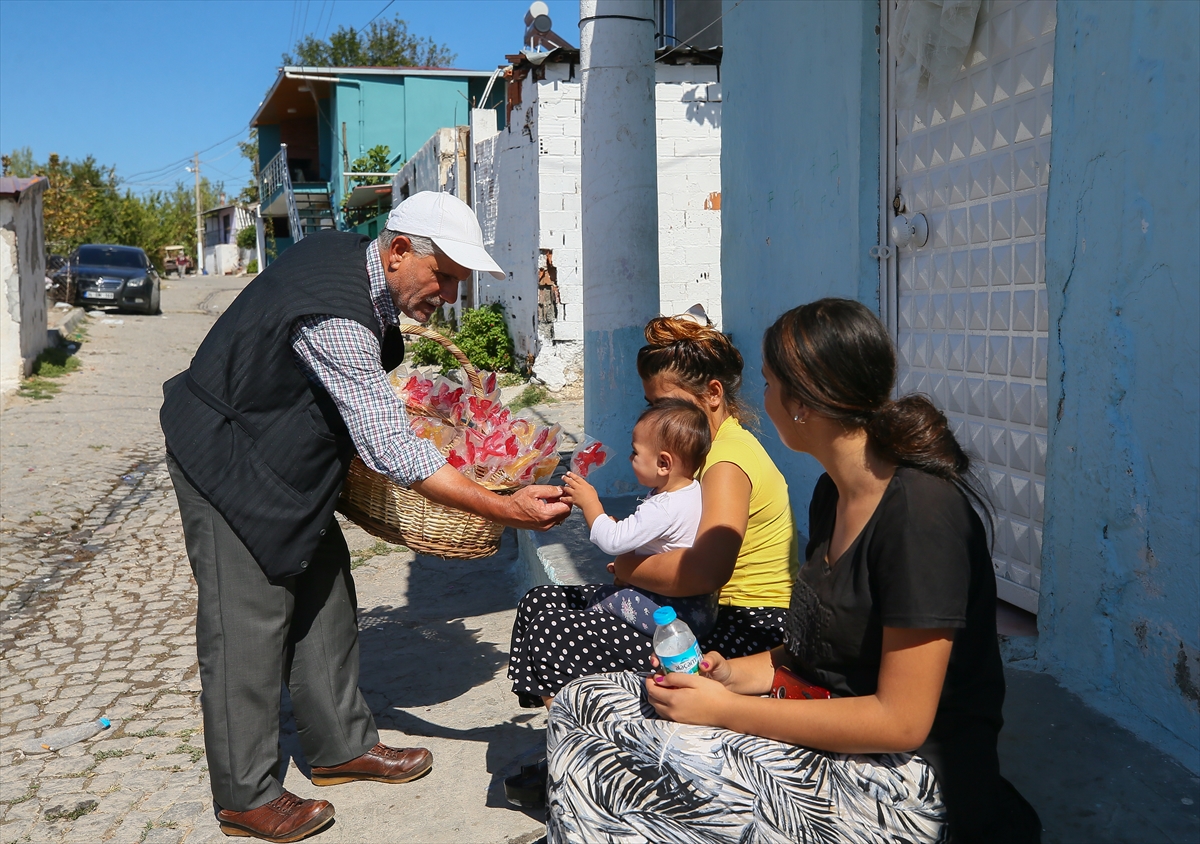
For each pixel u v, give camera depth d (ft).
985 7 12.25
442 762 11.17
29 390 39.63
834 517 6.76
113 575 19.94
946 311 13.58
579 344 38.73
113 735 12.69
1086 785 8.25
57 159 98.84
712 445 9.00
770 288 18.86
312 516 9.37
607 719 6.80
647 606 8.55
